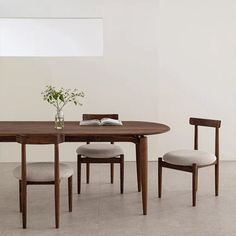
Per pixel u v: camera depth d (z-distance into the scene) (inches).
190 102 256.7
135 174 228.7
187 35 253.1
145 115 256.2
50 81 251.6
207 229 153.1
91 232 150.4
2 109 251.6
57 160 151.6
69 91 252.7
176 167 179.9
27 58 250.1
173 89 255.6
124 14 250.7
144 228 153.9
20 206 169.6
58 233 149.4
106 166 246.2
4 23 260.1
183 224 157.6
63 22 261.9
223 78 255.8
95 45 262.7
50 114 252.8
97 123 185.0
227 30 253.3
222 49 254.2
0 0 245.9
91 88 253.3
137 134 163.3
